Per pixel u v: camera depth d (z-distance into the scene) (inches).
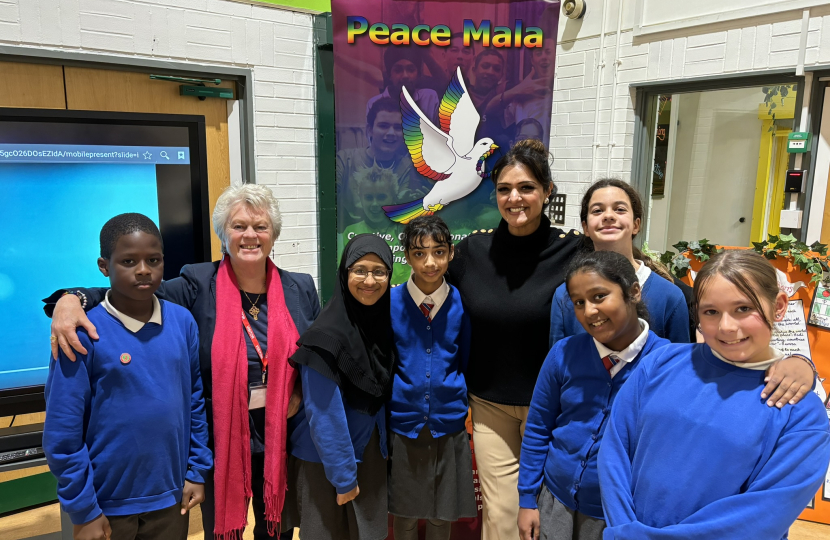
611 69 137.8
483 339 66.2
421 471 64.4
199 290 63.4
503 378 65.4
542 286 64.9
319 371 56.5
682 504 40.9
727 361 42.6
